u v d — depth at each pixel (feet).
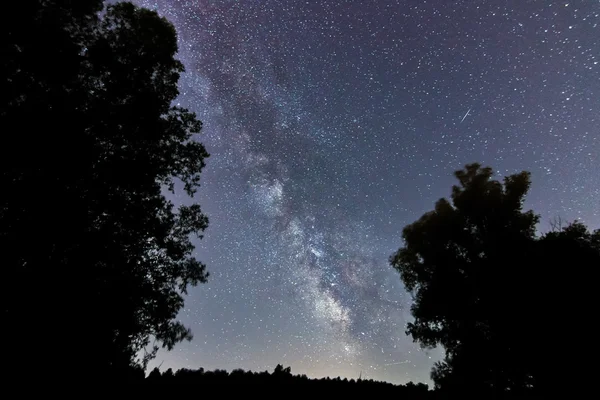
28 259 22.27
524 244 36.81
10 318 20.22
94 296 24.04
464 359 37.93
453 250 43.39
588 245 31.94
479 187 43.57
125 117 27.27
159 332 29.76
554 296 30.53
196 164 32.78
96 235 25.46
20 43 22.09
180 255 31.89
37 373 19.99
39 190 22.11
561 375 29.14
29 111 21.68
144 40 28.50
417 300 45.42
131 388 22.24
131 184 27.96
